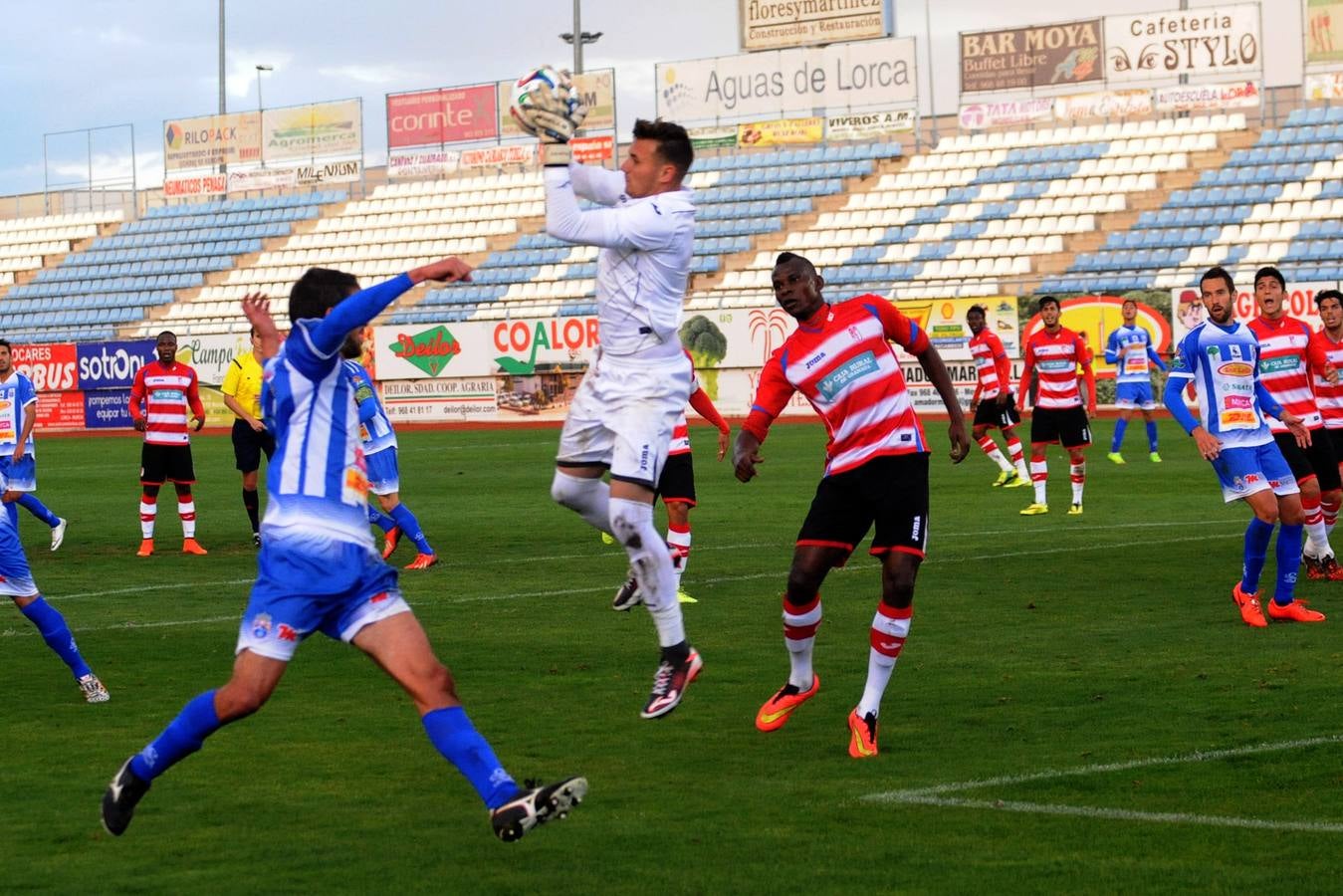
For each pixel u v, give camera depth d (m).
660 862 9.69
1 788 11.72
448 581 23.33
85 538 31.25
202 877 9.52
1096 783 11.31
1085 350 30.86
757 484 38.75
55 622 14.70
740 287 74.31
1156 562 23.52
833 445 13.01
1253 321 21.89
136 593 22.88
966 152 77.19
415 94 89.94
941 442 50.88
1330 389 23.20
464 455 51.38
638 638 18.16
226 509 36.75
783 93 79.88
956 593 20.83
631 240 11.75
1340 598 19.89
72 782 11.89
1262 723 13.01
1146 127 75.00
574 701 14.63
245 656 9.62
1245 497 18.00
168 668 16.72
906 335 13.52
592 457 12.34
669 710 11.94
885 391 12.84
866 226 75.19
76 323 90.19
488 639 18.16
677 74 81.88
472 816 10.85
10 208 101.25
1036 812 10.61
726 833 10.28
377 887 9.29
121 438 68.56
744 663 16.44
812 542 13.02
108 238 95.12
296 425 9.81
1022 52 76.75
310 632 9.77
